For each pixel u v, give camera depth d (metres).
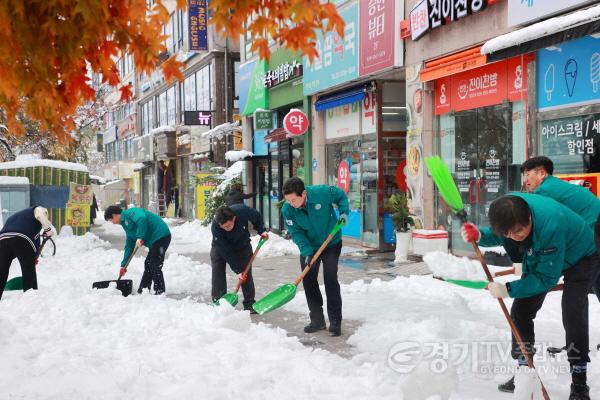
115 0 3.34
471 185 9.98
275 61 16.97
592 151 7.57
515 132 8.94
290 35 3.10
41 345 4.83
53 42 3.41
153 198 35.81
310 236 5.86
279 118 17.53
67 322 5.65
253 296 7.09
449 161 10.49
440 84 10.59
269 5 3.09
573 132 7.85
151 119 36.81
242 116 19.98
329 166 14.84
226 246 6.92
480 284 5.39
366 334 5.56
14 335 5.04
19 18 3.26
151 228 7.83
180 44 28.09
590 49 7.54
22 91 3.49
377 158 12.52
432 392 3.71
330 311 5.77
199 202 23.78
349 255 12.06
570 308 3.78
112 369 4.20
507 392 3.96
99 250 13.66
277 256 12.39
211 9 3.14
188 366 4.32
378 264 10.70
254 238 14.17
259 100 18.06
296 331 5.98
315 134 15.00
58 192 16.33
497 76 9.25
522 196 3.72
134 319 5.81
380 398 3.75
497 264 9.09
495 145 9.38
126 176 42.78
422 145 10.80
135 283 8.70
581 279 3.78
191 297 7.90
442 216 10.70
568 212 3.72
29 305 6.27
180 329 5.41
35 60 3.40
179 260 10.54
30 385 3.84
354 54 12.55
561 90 7.99
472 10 9.15
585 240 3.72
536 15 7.95
